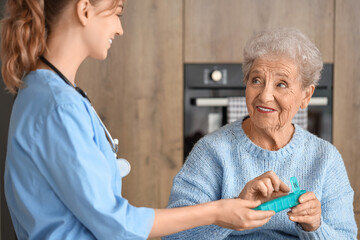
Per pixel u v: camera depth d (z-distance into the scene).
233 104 2.45
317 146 1.24
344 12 2.48
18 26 0.90
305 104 1.25
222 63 2.47
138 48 2.44
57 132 0.85
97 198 0.84
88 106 0.92
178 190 1.22
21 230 0.97
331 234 1.09
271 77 1.15
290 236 1.21
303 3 2.46
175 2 2.43
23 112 0.88
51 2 0.93
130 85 2.46
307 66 1.16
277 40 1.14
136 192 2.50
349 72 2.51
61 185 0.85
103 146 0.93
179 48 2.46
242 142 1.24
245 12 2.46
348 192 1.22
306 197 1.02
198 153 1.26
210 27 2.46
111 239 0.86
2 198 2.39
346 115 2.53
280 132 1.22
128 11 2.42
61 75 0.93
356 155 2.54
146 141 2.49
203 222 0.92
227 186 1.21
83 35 0.94
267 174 1.05
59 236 0.88
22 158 0.87
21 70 0.94
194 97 2.50
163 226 0.89
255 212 0.93
